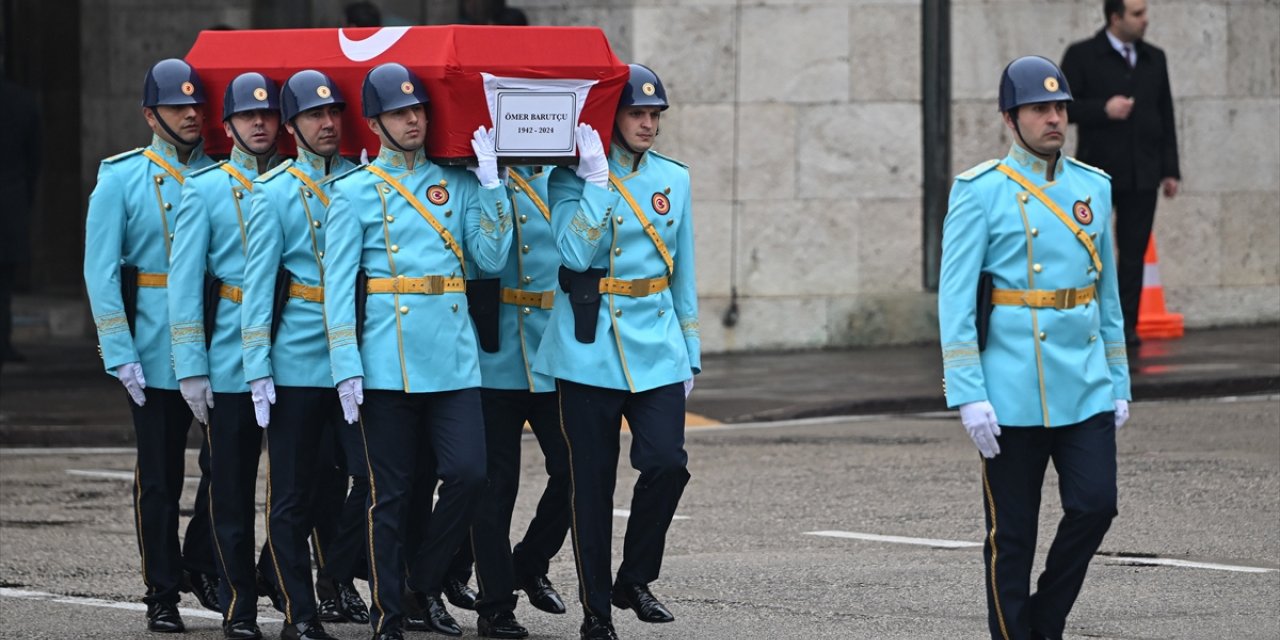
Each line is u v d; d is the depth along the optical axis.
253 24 44.53
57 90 52.66
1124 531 23.84
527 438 33.03
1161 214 44.03
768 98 43.19
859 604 20.45
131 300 20.03
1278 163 44.31
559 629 19.97
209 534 20.81
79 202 52.75
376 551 18.47
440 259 18.52
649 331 18.91
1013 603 17.03
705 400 35.91
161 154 20.25
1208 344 40.84
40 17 52.41
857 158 43.50
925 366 40.19
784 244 43.50
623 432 33.78
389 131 18.44
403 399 18.47
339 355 18.27
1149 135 38.41
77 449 33.03
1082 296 17.08
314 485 19.47
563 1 42.91
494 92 18.41
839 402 35.16
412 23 42.47
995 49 43.38
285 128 19.97
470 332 18.67
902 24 43.34
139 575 22.75
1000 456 17.05
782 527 24.80
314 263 19.12
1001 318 17.00
